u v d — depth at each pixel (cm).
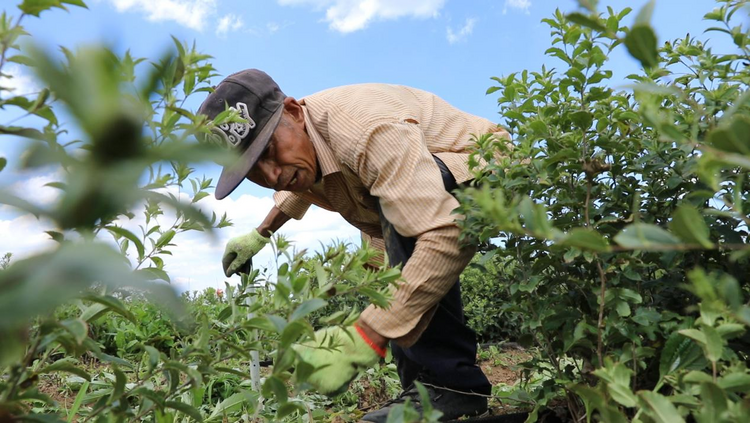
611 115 159
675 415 82
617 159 157
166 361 102
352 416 225
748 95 66
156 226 121
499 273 187
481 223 165
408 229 185
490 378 378
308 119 223
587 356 166
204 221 37
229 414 229
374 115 201
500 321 493
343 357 166
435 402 223
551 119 160
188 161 33
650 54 66
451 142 229
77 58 29
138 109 32
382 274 116
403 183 187
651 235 66
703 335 89
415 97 240
